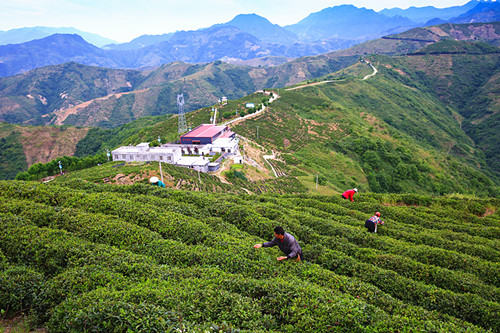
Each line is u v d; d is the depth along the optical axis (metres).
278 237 11.99
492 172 119.31
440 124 158.00
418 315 9.58
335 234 18.38
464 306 11.08
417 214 27.88
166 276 9.98
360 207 27.83
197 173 60.28
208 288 9.20
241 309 8.32
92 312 7.54
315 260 14.09
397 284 12.22
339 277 11.51
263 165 81.25
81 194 18.69
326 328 8.08
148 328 7.15
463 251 18.23
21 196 17.83
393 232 20.67
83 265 10.36
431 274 13.59
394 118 154.00
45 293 8.95
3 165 131.88
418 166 99.19
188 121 117.62
